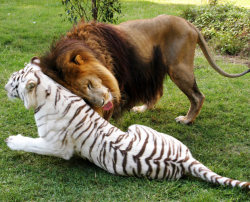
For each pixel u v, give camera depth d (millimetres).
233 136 5203
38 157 4410
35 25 10617
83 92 3996
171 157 3885
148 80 5043
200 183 3902
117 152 3873
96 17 7781
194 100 5414
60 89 4047
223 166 4441
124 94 4824
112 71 4449
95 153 4008
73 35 4430
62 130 3994
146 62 4895
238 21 10328
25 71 4156
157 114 5895
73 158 4434
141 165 3828
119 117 5031
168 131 5359
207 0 13750
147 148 3879
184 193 3783
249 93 6699
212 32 9852
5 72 6992
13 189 3723
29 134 4980
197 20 10984
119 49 4574
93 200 3633
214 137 5168
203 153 4723
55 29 10195
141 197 3688
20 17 11617
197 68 8000
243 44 9227
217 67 5613
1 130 5020
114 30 4617
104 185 3900
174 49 5051
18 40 9055
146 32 4871
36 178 3973
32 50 8516
